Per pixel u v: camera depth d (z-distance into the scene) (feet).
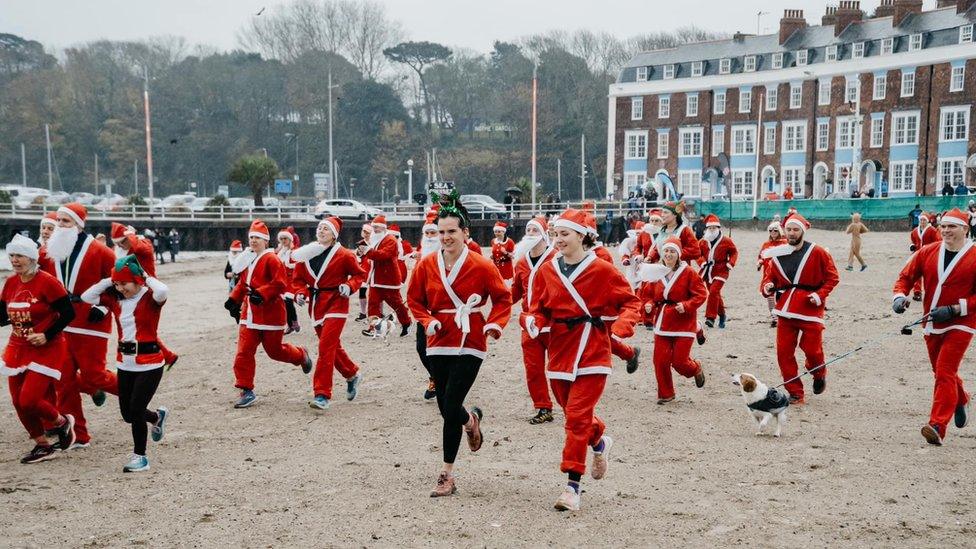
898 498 22.43
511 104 355.97
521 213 167.94
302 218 172.35
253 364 34.76
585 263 21.90
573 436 21.50
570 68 364.99
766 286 33.40
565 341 22.02
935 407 27.40
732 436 28.91
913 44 200.75
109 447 29.09
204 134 359.87
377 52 397.80
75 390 28.81
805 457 26.25
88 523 21.33
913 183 201.87
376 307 51.13
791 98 219.20
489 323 22.94
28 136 357.00
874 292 66.28
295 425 31.58
